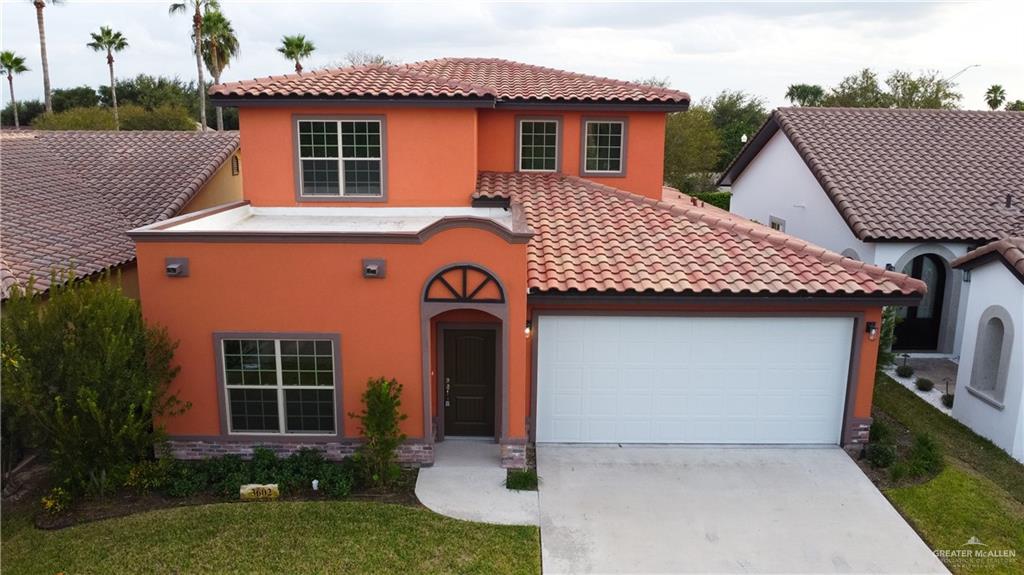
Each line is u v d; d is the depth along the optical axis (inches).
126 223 734.5
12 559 382.9
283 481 459.2
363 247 467.2
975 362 578.9
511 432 486.9
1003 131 907.4
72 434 421.7
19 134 929.5
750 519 440.1
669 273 517.3
